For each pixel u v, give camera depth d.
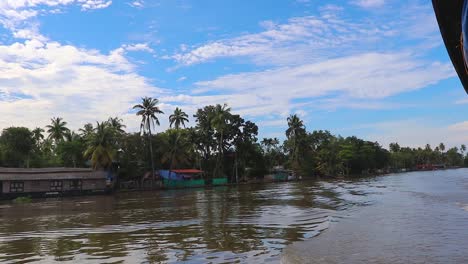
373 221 18.23
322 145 130.38
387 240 13.36
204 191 59.47
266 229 17.23
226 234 16.14
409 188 44.84
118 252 12.96
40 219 24.12
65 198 53.38
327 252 11.86
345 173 133.75
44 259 12.17
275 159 131.62
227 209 27.05
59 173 57.09
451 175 96.06
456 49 4.29
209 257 11.83
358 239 13.84
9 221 23.39
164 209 28.92
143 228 18.67
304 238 14.70
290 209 25.31
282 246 13.22
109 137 69.06
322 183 73.38
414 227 15.91
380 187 49.88
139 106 76.62
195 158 93.88
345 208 24.83
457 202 25.95
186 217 22.86
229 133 94.62
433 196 31.52
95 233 17.41
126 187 74.38
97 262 11.61
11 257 12.59
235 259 11.45
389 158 170.62
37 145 87.56
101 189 60.47
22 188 52.97
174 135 82.12
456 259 10.34
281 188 57.75
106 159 67.00
